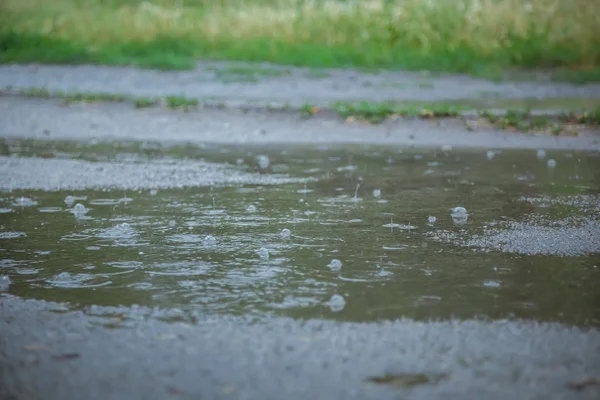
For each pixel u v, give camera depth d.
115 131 18.05
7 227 9.59
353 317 6.50
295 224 9.69
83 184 12.29
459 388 5.20
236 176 12.97
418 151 15.62
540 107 20.91
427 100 22.83
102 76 27.78
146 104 20.56
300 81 26.94
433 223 9.70
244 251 8.51
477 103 22.03
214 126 18.50
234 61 32.47
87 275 7.71
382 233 9.23
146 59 31.89
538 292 7.11
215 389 5.18
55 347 5.89
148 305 6.84
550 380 5.34
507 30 33.50
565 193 11.51
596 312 6.61
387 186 12.09
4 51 33.12
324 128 18.22
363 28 34.94
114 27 37.06
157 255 8.38
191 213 10.31
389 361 5.62
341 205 10.76
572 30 33.06
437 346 5.90
